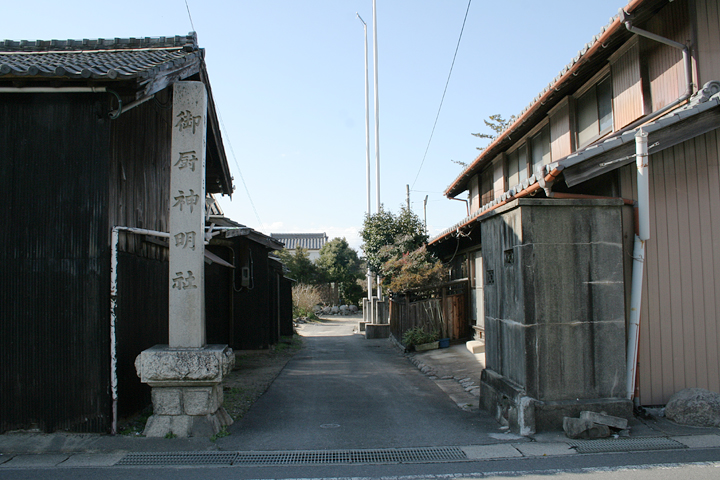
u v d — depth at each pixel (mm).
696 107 5621
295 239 57219
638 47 7219
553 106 10047
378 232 19594
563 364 5574
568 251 5684
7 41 8422
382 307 22203
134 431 5730
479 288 12648
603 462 4590
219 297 14148
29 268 5625
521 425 5438
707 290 5961
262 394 8266
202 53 6809
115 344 5645
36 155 5695
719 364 5910
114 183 5961
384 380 9656
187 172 5965
